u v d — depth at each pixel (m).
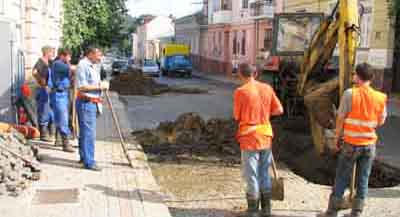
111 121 14.31
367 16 25.22
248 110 6.37
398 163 10.52
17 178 7.08
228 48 49.72
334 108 9.76
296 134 12.84
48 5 16.27
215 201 7.34
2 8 9.92
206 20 56.88
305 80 12.31
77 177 7.83
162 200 6.90
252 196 6.42
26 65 12.02
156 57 81.06
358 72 6.29
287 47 15.46
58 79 9.32
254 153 6.39
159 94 27.67
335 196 6.44
